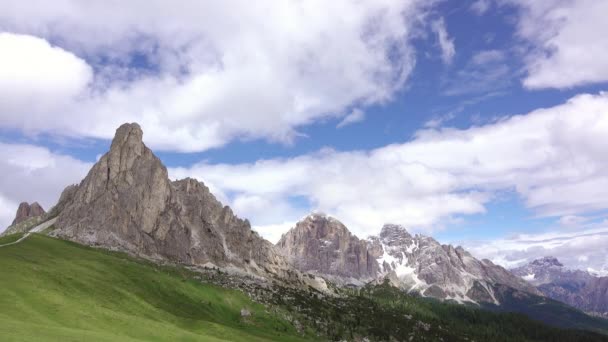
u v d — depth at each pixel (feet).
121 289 593.83
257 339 596.29
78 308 427.74
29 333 308.60
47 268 540.93
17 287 420.77
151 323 461.37
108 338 350.64
